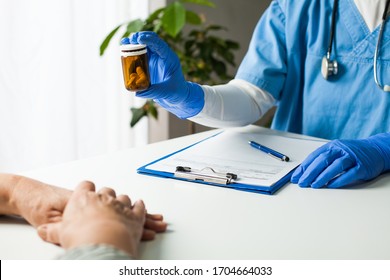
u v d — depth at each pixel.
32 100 1.71
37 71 1.71
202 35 2.06
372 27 1.15
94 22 1.86
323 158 0.84
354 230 0.64
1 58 1.62
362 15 1.16
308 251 0.58
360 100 1.17
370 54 1.15
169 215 0.68
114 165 0.91
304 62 1.28
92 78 1.89
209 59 2.02
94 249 0.48
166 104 1.04
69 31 1.75
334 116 1.21
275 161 0.92
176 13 1.67
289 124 1.31
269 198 0.75
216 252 0.57
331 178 0.82
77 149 1.87
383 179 0.87
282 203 0.73
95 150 1.95
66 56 1.76
